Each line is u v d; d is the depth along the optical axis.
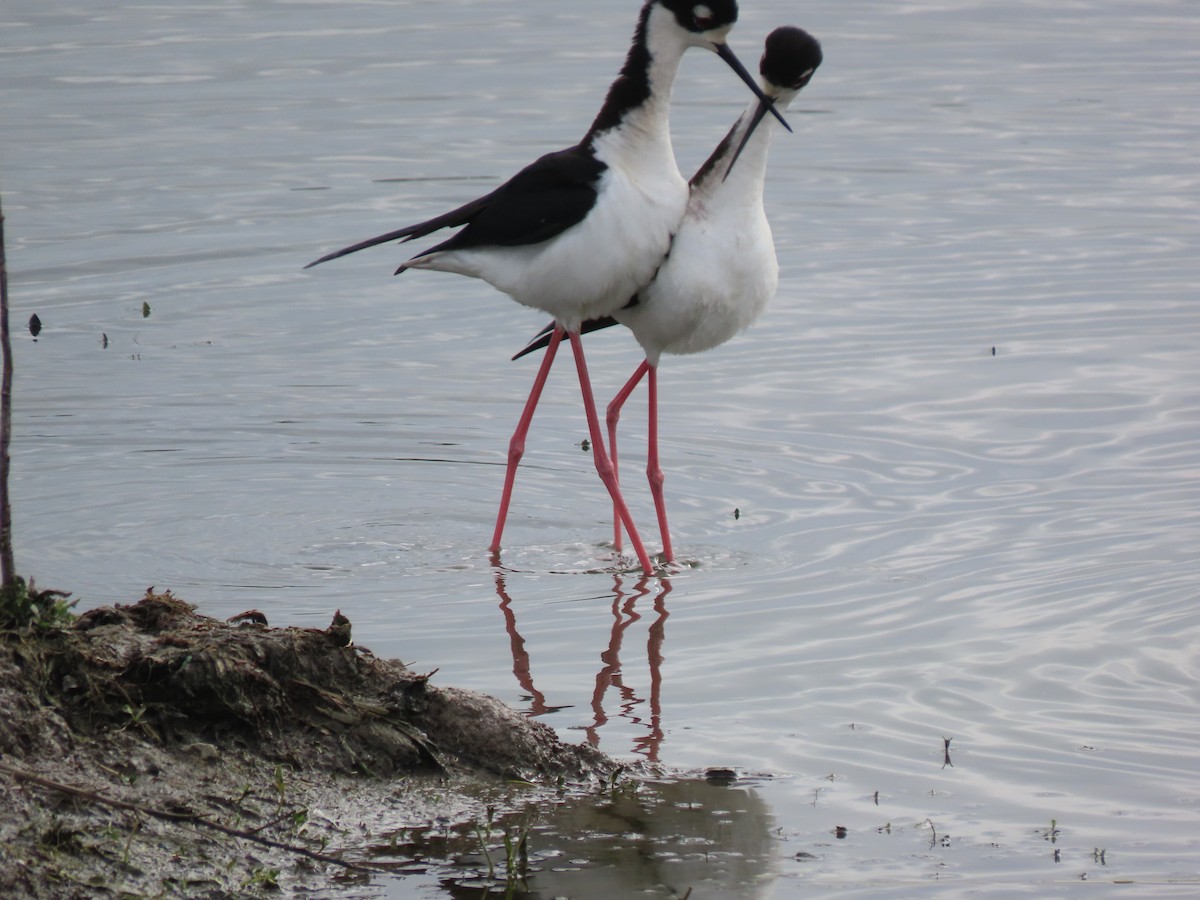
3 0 35.84
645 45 11.52
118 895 6.52
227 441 14.37
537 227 11.40
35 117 26.39
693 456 13.98
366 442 14.41
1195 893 7.10
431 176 23.30
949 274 19.27
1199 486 12.80
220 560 11.66
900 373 15.98
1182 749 8.51
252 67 29.98
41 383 15.77
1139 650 9.79
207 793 7.27
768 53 11.52
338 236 20.84
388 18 34.41
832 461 13.74
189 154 24.38
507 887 7.00
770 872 7.23
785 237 20.95
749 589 11.04
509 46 31.67
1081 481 13.02
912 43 32.56
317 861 7.04
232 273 19.50
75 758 7.18
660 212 11.50
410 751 7.87
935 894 7.07
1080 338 16.89
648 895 6.98
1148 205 22.08
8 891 6.36
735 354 16.73
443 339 17.47
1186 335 16.94
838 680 9.46
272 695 7.75
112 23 33.75
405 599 10.92
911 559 11.48
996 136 25.89
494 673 9.60
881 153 24.98
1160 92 28.66
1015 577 11.04
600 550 11.96
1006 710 9.01
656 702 9.16
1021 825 7.71
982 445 13.99
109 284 19.00
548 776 8.05
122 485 13.28
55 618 7.68
